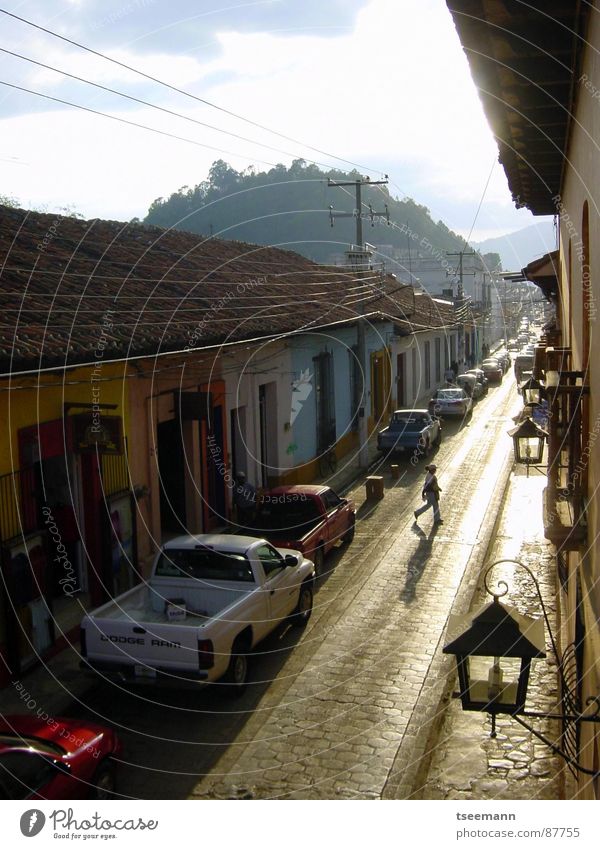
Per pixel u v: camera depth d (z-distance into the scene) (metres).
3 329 9.14
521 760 7.59
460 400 28.78
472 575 12.68
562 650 8.66
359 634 10.52
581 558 5.80
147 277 14.56
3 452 9.25
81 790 6.47
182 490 14.19
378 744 7.82
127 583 11.58
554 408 6.19
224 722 8.39
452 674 9.32
